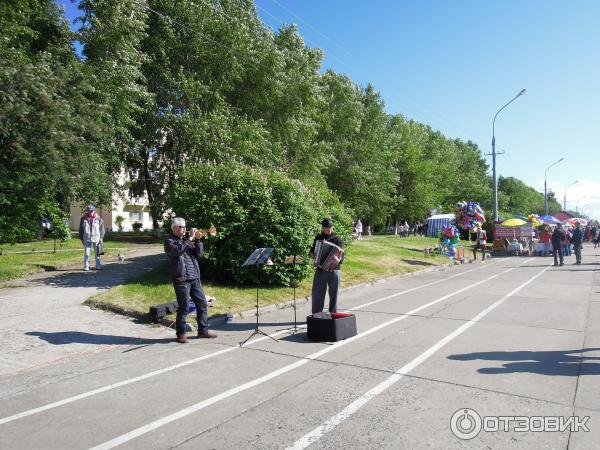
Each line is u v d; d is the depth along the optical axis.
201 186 11.98
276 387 5.08
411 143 51.47
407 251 23.75
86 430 4.10
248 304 9.87
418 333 7.45
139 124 24.69
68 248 19.30
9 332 7.35
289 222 11.61
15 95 10.45
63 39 20.66
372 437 3.84
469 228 23.98
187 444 3.80
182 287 7.21
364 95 45.06
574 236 20.88
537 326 7.84
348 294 12.34
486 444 3.69
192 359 6.25
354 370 5.62
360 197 42.38
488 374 5.35
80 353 6.55
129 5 21.06
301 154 30.38
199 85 24.38
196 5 24.53
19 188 11.17
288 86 28.08
